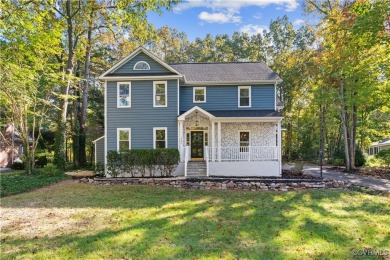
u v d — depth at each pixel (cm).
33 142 1628
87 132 2452
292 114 3177
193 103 1714
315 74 2019
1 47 1012
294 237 566
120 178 1349
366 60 1455
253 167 1501
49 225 641
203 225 640
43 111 1698
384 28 1038
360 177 1457
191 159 1700
